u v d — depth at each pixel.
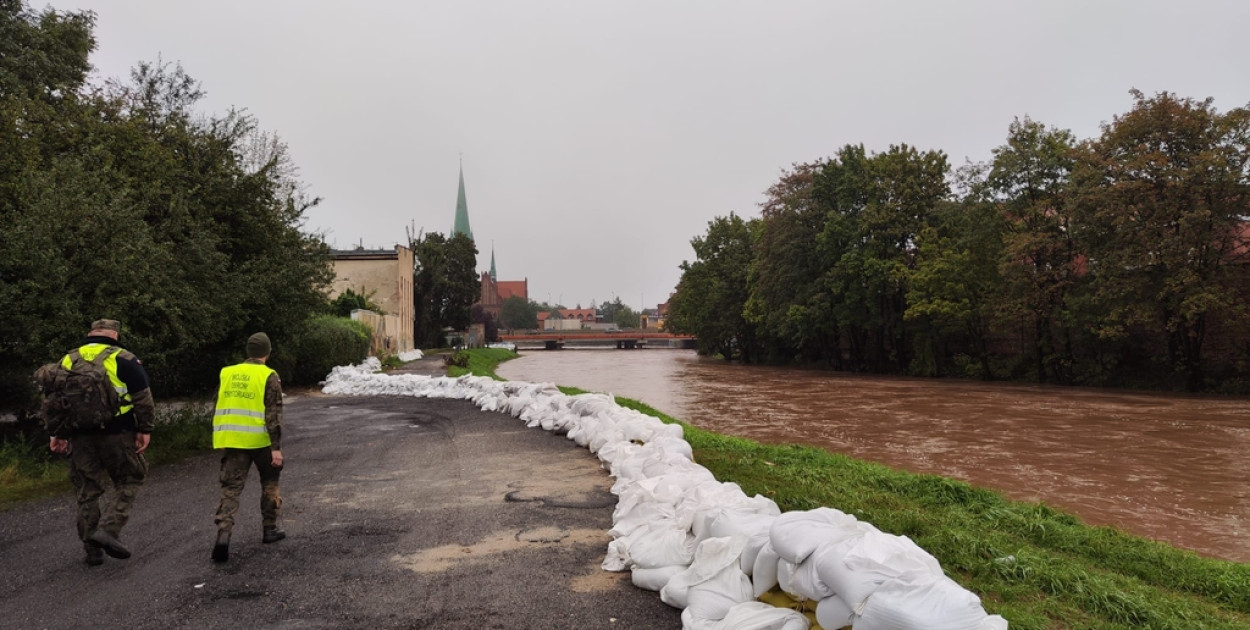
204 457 10.20
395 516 6.73
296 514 6.83
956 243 37.75
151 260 9.12
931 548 5.52
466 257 79.38
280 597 4.58
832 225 42.03
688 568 4.46
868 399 26.09
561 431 12.29
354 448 11.05
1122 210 28.64
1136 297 29.05
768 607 3.71
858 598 3.24
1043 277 33.34
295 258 14.59
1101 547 6.43
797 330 47.50
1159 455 13.70
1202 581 5.55
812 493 7.50
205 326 10.62
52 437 5.10
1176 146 28.62
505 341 123.06
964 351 41.53
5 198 9.18
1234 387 27.97
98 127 10.98
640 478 7.27
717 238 65.00
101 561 5.27
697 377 40.31
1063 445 14.96
